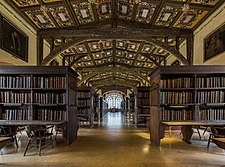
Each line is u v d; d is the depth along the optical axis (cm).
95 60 1694
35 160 491
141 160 493
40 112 685
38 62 1023
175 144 681
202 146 649
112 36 997
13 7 776
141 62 1708
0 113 686
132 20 1057
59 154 548
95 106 1755
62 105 707
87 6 898
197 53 984
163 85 677
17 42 825
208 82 673
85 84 2052
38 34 1031
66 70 679
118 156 529
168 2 812
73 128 739
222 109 678
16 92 698
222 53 752
